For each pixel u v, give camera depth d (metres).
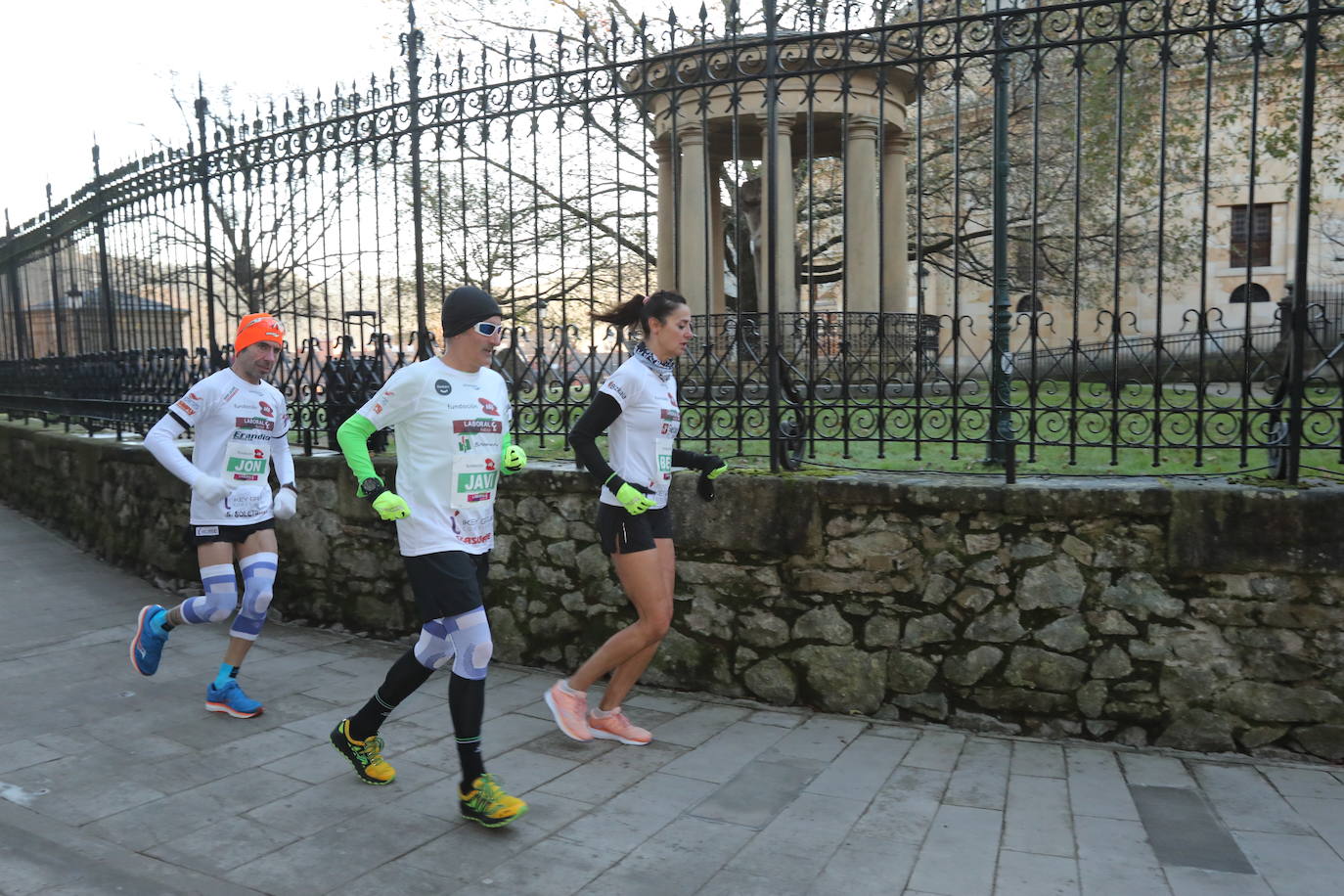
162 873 2.70
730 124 8.57
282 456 4.36
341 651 5.19
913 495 4.02
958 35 4.23
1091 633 3.85
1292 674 3.65
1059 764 3.63
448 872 2.75
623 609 4.66
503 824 2.99
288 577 5.85
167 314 7.08
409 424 3.17
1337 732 3.61
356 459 3.14
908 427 4.60
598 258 11.94
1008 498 3.90
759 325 5.01
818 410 4.76
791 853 2.88
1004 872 2.76
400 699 3.27
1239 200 19.91
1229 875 2.73
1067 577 3.87
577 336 5.22
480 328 3.18
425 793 3.31
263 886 2.65
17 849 2.80
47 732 3.86
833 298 14.73
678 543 4.45
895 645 4.11
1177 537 3.70
